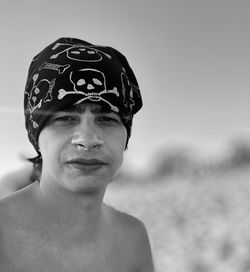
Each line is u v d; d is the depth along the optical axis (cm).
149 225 740
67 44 142
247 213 720
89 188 133
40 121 135
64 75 133
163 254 558
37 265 139
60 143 133
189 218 755
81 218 143
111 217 162
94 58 137
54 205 141
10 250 138
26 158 163
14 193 147
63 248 144
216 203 813
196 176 1034
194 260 523
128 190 952
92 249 150
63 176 134
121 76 142
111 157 135
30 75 144
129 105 145
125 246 163
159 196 924
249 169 1027
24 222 141
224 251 550
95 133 132
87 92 132
